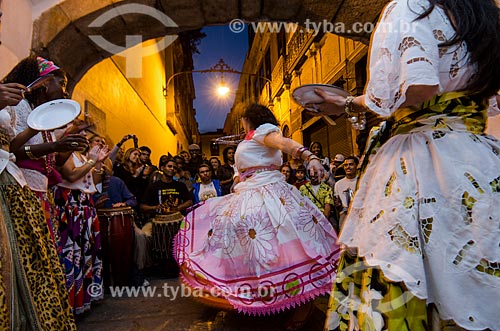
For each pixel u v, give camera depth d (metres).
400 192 1.02
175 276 4.11
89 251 2.84
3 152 1.63
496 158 1.03
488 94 1.10
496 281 0.91
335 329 1.22
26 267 1.61
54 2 3.52
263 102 19.52
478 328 0.90
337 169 6.17
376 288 1.04
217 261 2.47
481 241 0.93
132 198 3.96
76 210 2.71
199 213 2.89
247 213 2.39
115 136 6.64
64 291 1.81
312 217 2.49
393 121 1.20
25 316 1.60
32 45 3.40
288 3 3.97
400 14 1.05
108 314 2.75
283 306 2.18
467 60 1.03
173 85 15.62
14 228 1.61
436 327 1.00
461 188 0.96
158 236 4.09
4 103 1.49
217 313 2.65
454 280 0.93
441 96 1.07
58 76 2.10
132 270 3.61
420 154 1.04
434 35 1.01
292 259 2.28
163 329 2.40
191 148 8.20
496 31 1.04
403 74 0.99
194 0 3.89
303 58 12.47
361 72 8.29
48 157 2.05
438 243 0.96
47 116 1.82
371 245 1.05
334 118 9.93
